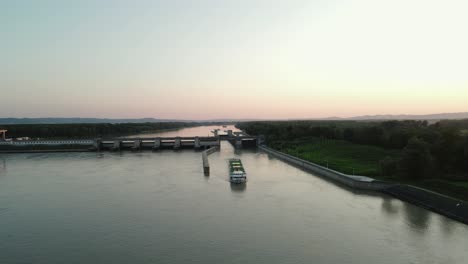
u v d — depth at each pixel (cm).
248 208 7694
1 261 5188
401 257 5184
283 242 5759
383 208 7600
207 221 6825
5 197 8894
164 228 6456
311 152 16700
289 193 9088
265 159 16700
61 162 15750
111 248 5606
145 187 9931
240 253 5356
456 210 6762
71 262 5125
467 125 19575
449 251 5359
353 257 5194
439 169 9688
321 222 6712
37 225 6738
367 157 14112
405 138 15225
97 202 8306
